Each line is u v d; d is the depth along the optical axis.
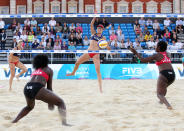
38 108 6.34
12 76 10.59
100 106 6.57
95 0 34.00
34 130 4.36
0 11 34.31
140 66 17.89
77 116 5.43
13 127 4.54
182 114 5.62
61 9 34.19
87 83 14.12
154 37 20.84
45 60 4.86
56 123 4.84
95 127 4.48
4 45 21.88
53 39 20.59
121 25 25.77
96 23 18.53
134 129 4.35
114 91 10.02
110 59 18.39
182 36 23.00
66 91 10.15
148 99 7.84
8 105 6.84
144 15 10.12
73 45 19.02
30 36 20.62
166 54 6.63
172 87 11.76
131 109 6.16
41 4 34.41
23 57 18.11
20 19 25.36
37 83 4.68
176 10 33.62
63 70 17.59
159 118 5.23
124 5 34.31
